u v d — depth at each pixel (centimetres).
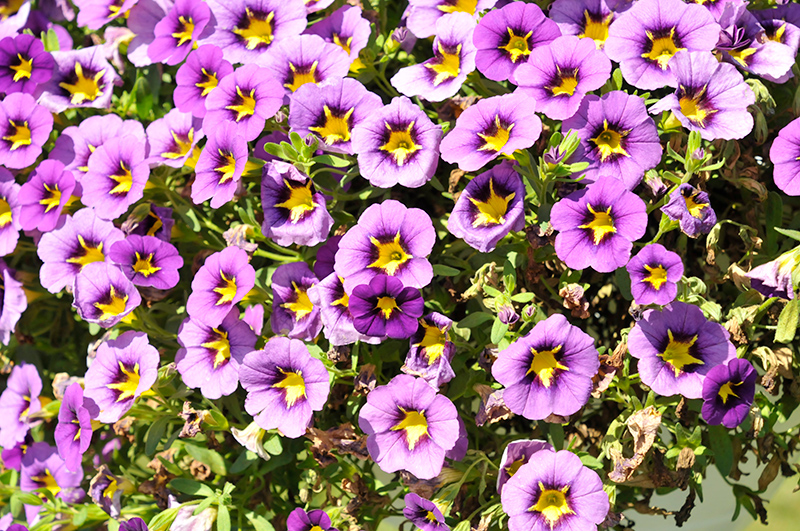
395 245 48
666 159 50
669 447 48
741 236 49
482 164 47
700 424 50
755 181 49
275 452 49
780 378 49
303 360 48
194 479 51
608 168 48
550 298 50
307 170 49
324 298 48
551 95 48
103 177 52
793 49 49
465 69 49
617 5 50
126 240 50
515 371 47
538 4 51
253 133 49
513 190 48
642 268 46
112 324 50
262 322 50
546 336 46
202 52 51
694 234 46
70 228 52
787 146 47
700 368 47
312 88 49
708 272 49
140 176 51
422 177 48
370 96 49
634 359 49
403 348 50
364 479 51
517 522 46
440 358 47
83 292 50
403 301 47
